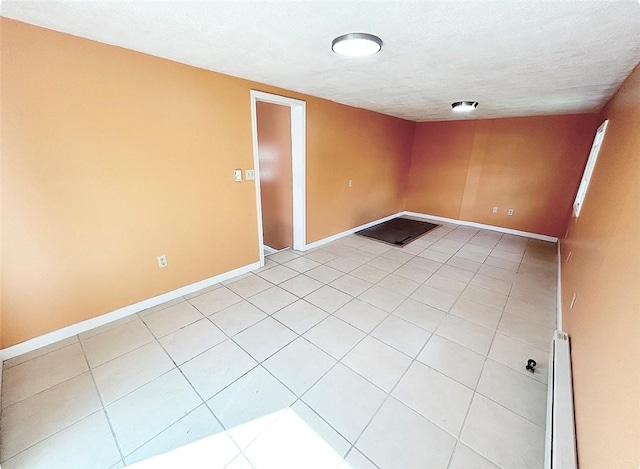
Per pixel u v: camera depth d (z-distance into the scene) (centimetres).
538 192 465
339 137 403
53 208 187
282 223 415
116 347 203
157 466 129
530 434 145
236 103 269
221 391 169
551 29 145
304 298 274
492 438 143
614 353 97
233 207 295
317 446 138
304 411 157
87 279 212
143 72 207
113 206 213
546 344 212
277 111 361
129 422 149
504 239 469
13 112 163
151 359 192
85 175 196
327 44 175
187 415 154
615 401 86
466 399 165
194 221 266
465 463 131
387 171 535
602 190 201
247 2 126
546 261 374
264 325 231
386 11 131
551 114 427
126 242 226
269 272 331
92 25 157
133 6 133
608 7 121
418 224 556
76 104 183
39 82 168
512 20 137
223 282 303
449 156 553
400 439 142
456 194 559
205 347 205
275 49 186
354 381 177
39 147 175
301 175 364
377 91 307
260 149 403
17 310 186
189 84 234
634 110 160
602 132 274
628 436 70
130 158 214
